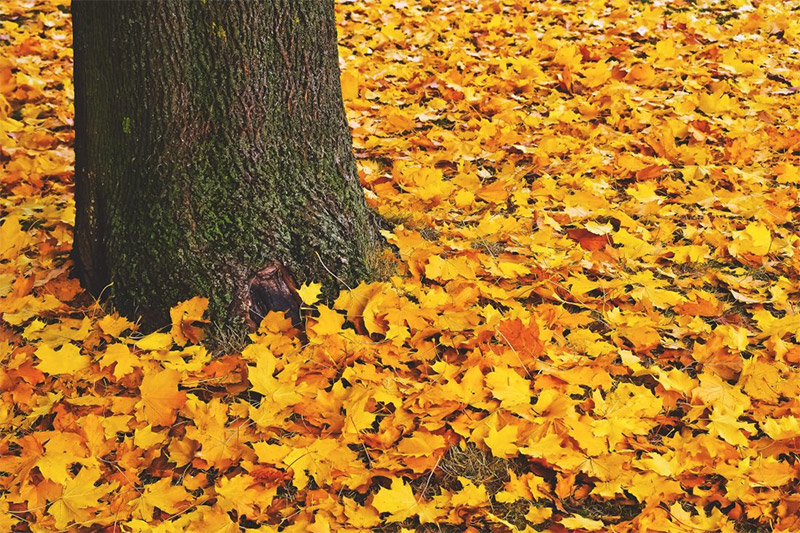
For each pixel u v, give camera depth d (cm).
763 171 443
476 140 481
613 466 248
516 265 339
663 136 463
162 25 288
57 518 233
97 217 320
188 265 304
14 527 237
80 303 325
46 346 281
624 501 246
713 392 276
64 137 480
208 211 304
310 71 314
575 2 734
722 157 464
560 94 543
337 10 702
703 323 317
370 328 299
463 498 239
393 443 262
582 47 604
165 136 299
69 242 369
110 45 296
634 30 650
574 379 280
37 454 251
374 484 253
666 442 263
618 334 312
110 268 316
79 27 306
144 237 306
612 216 391
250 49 297
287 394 269
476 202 416
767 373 285
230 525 230
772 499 242
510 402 267
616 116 502
